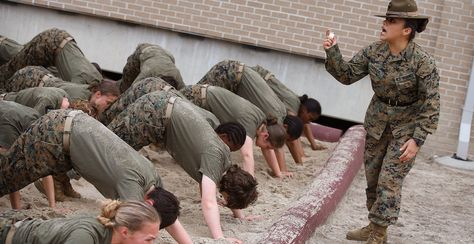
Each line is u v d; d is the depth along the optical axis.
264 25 13.99
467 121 13.38
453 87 13.52
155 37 14.36
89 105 8.09
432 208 10.05
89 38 14.54
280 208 8.69
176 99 7.35
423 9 13.55
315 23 13.87
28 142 6.45
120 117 7.43
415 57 7.02
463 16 13.42
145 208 4.83
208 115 8.05
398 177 7.23
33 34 14.65
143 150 10.30
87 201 7.90
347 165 10.16
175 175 9.59
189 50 14.29
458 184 11.79
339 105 14.05
